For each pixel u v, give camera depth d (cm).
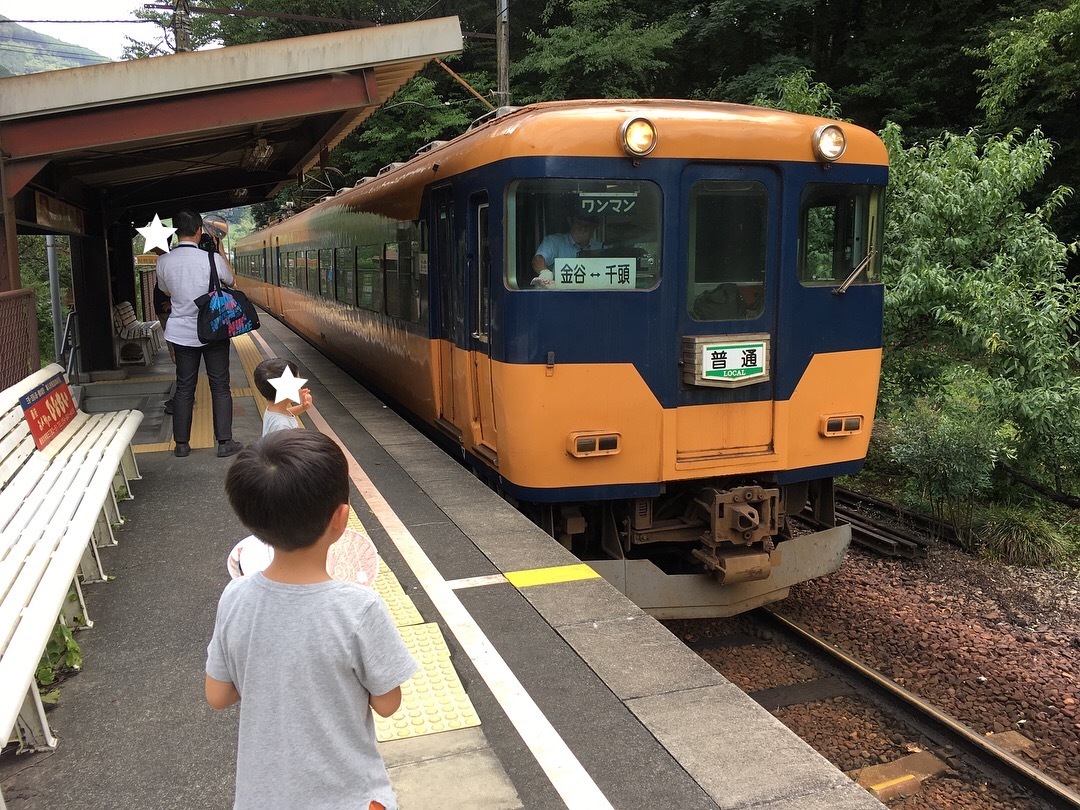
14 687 234
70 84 539
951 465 805
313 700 154
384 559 435
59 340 1377
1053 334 846
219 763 267
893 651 582
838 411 555
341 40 590
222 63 570
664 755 268
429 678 314
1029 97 1759
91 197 1009
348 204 1112
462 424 629
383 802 160
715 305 521
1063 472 911
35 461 443
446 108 2156
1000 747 452
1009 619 646
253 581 160
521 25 2266
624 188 496
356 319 1078
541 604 382
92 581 409
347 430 736
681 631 617
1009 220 920
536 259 491
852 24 2202
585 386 497
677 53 2123
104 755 271
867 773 436
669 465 512
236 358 1244
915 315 944
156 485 561
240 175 1194
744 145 507
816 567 581
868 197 551
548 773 258
